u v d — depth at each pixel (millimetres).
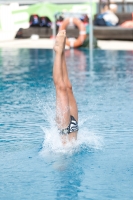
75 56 31047
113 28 41719
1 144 11125
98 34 42188
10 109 14781
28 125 12789
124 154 10336
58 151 10539
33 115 13945
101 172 9234
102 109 14680
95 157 10141
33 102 15898
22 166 9633
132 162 9820
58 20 43375
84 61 28109
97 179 8867
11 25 44531
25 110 14625
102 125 12734
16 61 28500
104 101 15961
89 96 16875
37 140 11414
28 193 8227
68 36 42094
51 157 10164
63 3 45469
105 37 42062
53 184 8656
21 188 8469
